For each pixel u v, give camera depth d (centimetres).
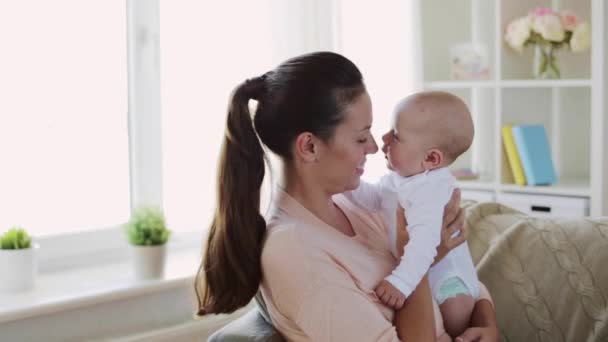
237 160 172
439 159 191
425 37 392
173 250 321
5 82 283
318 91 171
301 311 164
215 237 174
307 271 164
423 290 177
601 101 327
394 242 191
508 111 364
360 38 359
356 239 181
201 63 323
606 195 332
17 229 271
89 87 301
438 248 188
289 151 176
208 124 326
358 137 174
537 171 350
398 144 195
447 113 192
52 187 294
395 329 169
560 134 391
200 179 326
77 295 260
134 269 281
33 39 288
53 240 292
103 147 305
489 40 396
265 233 172
